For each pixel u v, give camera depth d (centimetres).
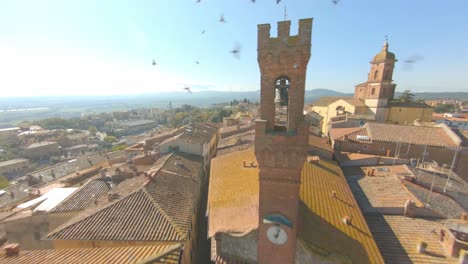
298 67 1132
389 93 6625
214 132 6397
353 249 1305
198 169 3616
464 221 1875
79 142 14362
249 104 19300
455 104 15162
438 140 3559
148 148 5494
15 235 2448
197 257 2497
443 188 2495
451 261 1488
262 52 1166
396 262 1544
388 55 6147
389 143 3688
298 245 1280
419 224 1872
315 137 3922
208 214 1823
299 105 1179
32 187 4834
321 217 1498
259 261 1366
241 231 1396
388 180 2559
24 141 13500
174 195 2539
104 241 1850
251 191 1836
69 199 2689
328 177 2300
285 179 1241
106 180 3183
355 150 3872
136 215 2084
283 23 1108
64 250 1415
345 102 7200
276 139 1199
